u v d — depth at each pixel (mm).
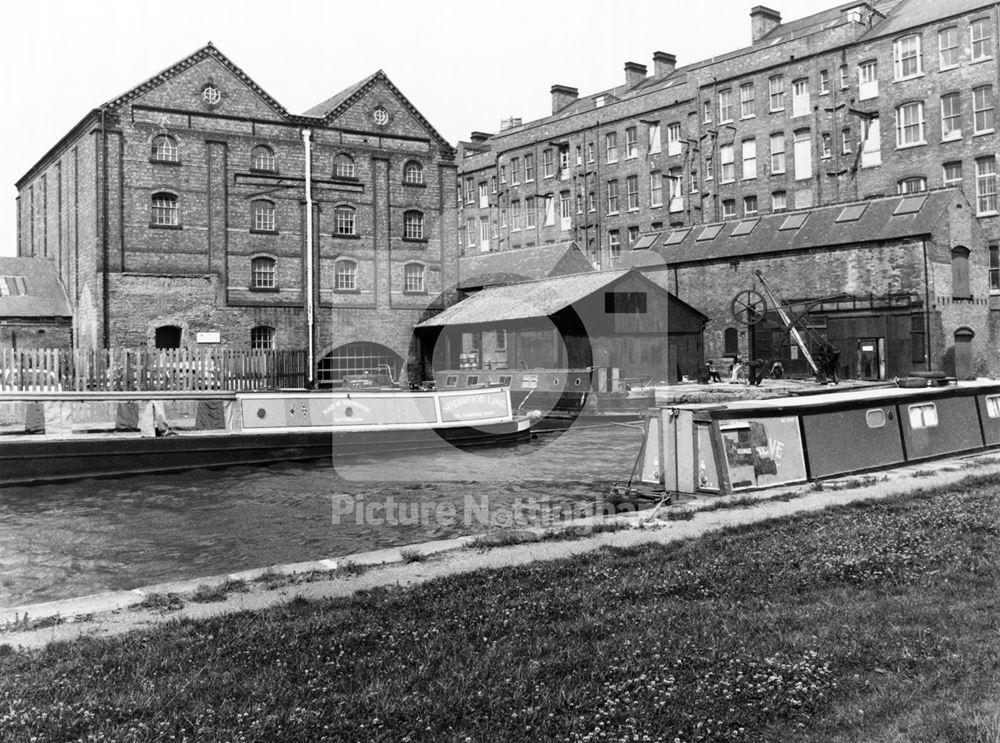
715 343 41875
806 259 38375
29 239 49812
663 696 4320
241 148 39219
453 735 3998
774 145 48000
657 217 53531
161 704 4363
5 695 4488
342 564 7590
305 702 4348
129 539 11141
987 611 5484
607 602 6008
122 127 36656
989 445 15180
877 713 4074
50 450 16312
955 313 35500
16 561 9922
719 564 7027
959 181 40781
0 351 28562
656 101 53500
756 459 11359
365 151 42219
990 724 3799
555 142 59250
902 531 8016
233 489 15359
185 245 37812
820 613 5586
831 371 34406
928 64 41812
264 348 38062
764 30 53969
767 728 4020
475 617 5703
